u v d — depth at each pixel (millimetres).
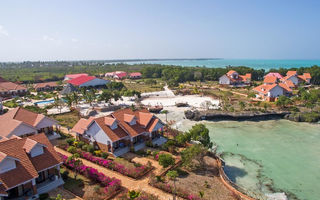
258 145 51062
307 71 139750
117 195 28859
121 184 31531
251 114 70812
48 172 31500
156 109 79812
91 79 130375
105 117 44938
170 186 30516
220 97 97625
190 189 30672
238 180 36594
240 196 29984
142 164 37562
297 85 121312
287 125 65750
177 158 40156
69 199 27828
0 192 23938
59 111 76375
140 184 31516
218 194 30156
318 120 69062
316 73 128375
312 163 42562
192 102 92875
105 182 30531
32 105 82250
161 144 47375
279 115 72688
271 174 38719
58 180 31219
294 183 36000
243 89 118125
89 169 32969
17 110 50344
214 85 135875
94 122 43719
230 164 42062
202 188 31375
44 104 89062
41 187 29281
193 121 70375
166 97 104688
